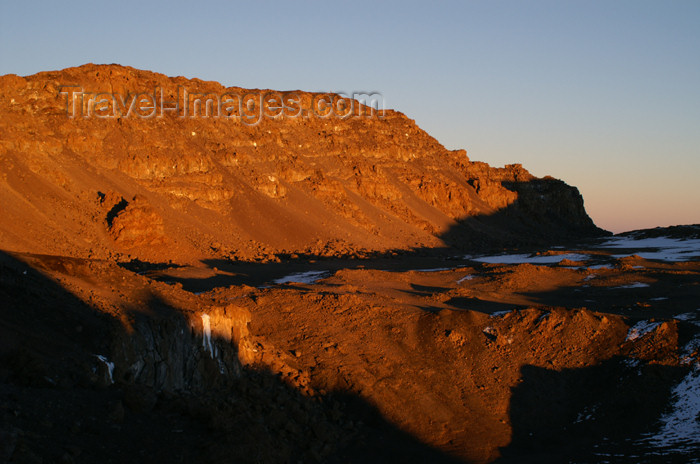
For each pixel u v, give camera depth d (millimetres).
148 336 26812
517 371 40594
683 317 49969
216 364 30625
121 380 23609
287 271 84062
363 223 132375
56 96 110250
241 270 82500
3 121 96250
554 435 35094
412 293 62250
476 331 44188
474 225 164250
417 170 179250
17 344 22344
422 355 41906
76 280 29875
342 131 174375
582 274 71938
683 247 125625
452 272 77062
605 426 35406
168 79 143000
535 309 46031
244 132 141750
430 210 161125
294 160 142375
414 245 131625
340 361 39344
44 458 16984
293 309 47594
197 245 94250
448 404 37469
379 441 33000
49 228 78250
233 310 33469
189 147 122750
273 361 36375
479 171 199750
